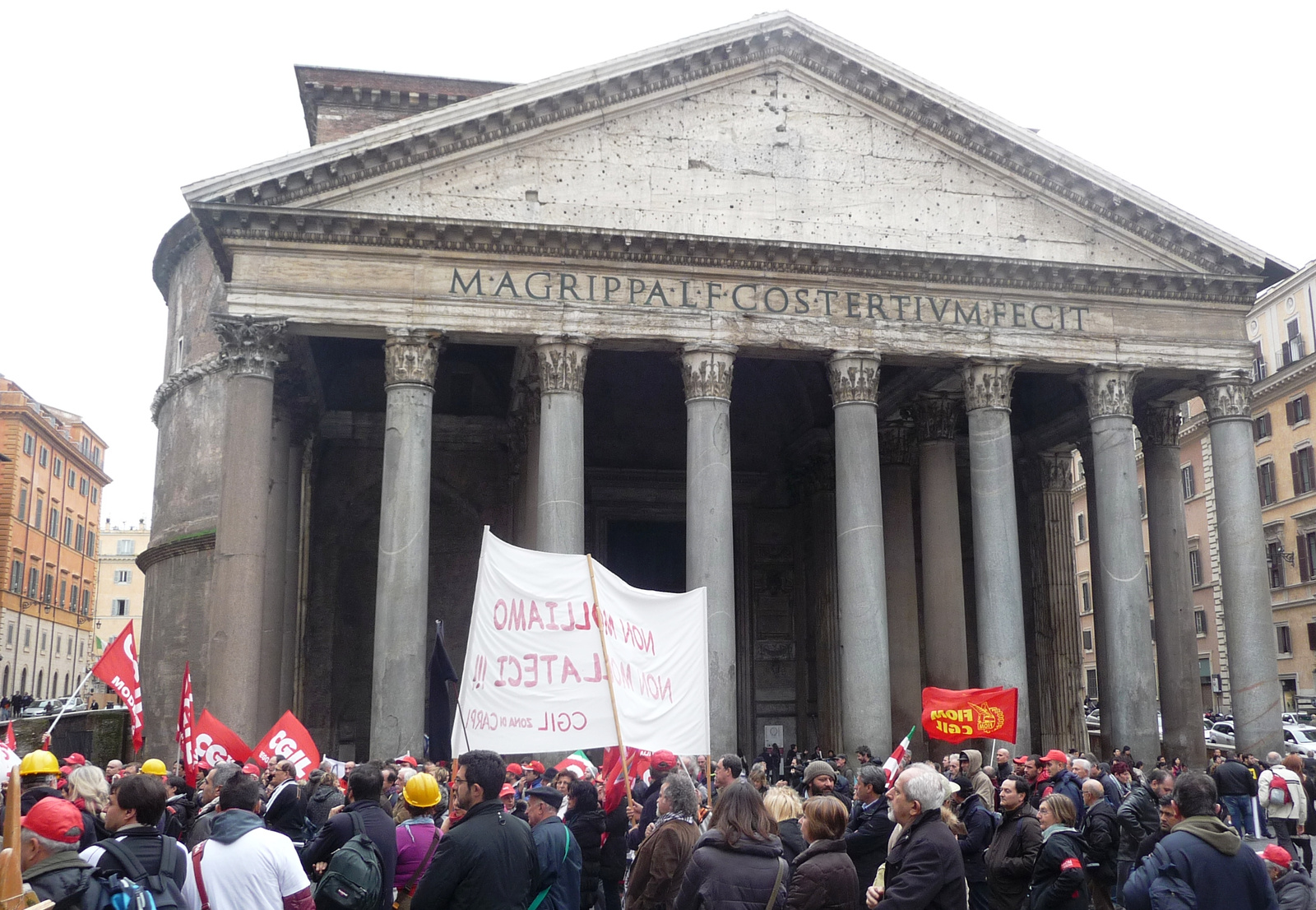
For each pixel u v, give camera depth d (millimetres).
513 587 11141
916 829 8453
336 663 38906
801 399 42875
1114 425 31891
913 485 43062
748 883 7406
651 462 43438
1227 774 18672
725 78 31234
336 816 8992
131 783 7367
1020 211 32344
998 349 31359
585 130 30219
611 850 12570
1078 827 14633
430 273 28688
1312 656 55531
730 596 28516
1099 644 35469
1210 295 33000
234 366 27516
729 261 30078
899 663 35938
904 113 31891
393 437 27844
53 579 86812
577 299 29234
